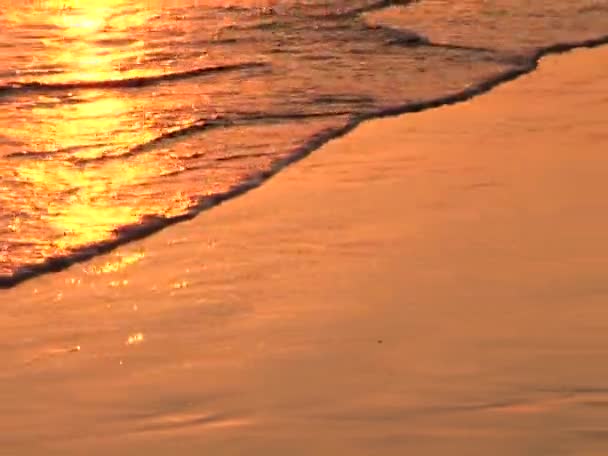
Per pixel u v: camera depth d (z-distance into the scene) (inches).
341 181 1172.5
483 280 904.9
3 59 1748.3
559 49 1800.0
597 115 1413.6
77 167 1227.9
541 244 977.5
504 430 663.1
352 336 808.9
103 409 714.8
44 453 662.5
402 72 1640.0
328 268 945.5
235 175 1197.1
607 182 1143.6
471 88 1552.7
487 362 756.6
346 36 1877.5
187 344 810.8
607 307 845.8
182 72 1663.4
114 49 1829.5
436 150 1272.1
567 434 655.1
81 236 1030.4
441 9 2087.8
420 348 782.5
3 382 756.0
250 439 668.1
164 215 1083.9
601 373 735.1
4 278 934.4
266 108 1454.2
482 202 1093.1
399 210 1079.6
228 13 2082.9
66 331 839.7
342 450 650.8
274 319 847.1
